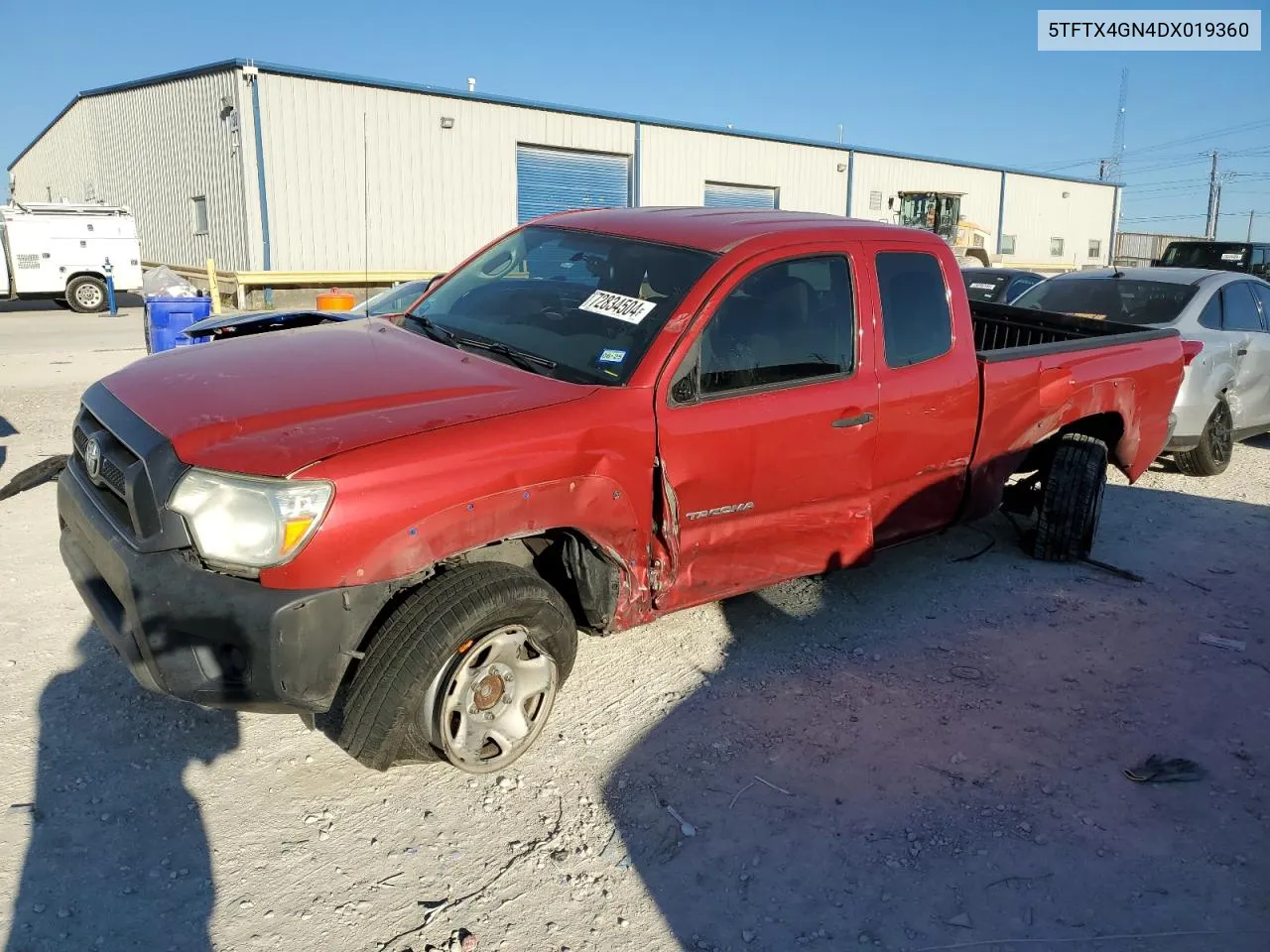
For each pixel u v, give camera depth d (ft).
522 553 11.64
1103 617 16.34
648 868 9.75
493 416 10.22
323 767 11.04
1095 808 11.09
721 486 12.21
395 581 9.74
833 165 118.52
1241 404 25.63
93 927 8.53
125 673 12.70
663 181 102.17
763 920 9.16
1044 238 151.84
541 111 91.30
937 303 15.11
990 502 16.70
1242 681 14.23
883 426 13.99
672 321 11.83
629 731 12.12
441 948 8.54
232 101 75.92
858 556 14.47
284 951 8.41
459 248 88.07
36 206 71.77
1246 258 62.49
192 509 8.97
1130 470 19.71
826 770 11.59
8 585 15.26
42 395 32.83
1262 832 10.78
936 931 9.13
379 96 80.94
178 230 92.38
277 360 11.72
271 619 8.91
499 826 10.21
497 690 10.67
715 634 14.94
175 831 9.83
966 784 11.43
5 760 10.76
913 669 14.17
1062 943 9.04
